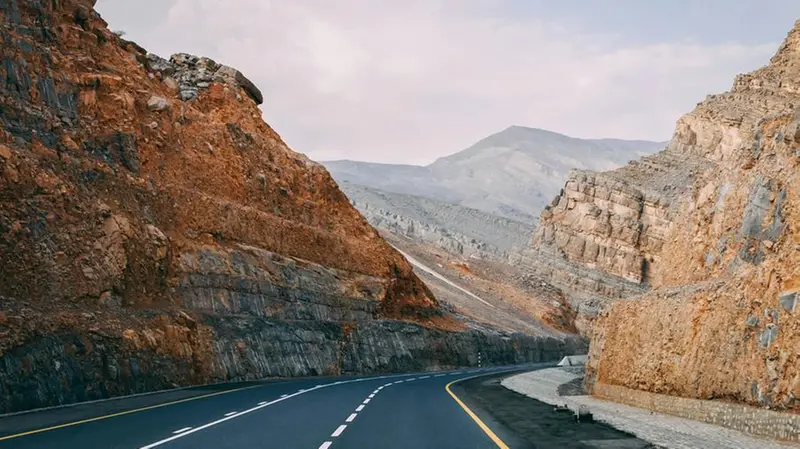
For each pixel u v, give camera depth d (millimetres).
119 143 43938
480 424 20641
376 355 61219
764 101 139250
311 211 64938
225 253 48531
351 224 71812
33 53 40094
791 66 140625
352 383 43094
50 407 22859
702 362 23984
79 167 38344
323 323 56688
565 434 18578
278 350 47594
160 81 57375
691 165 143500
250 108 65750
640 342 31281
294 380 44625
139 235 39094
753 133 31734
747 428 19391
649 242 139625
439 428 19375
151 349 32219
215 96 62406
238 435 16750
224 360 40719
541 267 145750
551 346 109688
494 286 131125
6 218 29656
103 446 14516
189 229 47062
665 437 18031
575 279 140125
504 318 108750
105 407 23359
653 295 32750
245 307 47781
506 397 33500
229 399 27859
